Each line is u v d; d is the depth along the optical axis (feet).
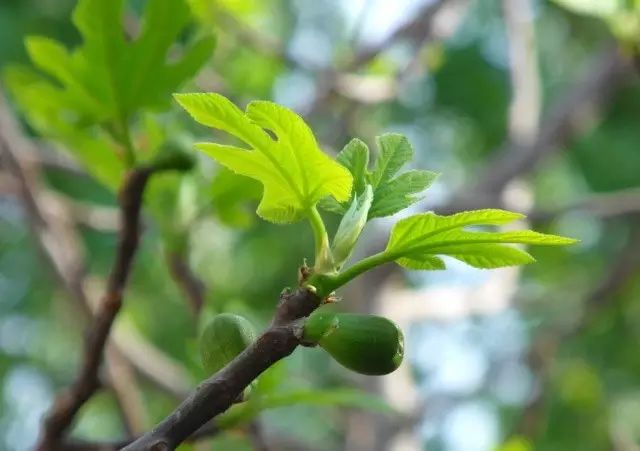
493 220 1.91
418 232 1.92
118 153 2.52
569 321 5.53
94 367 2.40
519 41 5.27
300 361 6.64
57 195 4.22
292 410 7.08
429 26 4.73
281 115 1.87
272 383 2.43
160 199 2.83
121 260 2.39
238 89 4.74
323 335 1.86
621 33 2.80
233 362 1.85
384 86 4.64
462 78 7.79
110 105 2.48
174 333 7.32
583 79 5.70
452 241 1.93
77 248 3.63
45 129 2.82
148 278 6.94
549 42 8.09
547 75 8.05
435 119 7.86
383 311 5.04
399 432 4.72
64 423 2.41
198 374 2.70
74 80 2.48
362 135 5.13
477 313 5.34
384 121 7.50
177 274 2.92
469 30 7.84
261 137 1.90
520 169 5.19
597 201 4.52
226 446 5.20
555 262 6.82
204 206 2.84
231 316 1.96
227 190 2.78
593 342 7.19
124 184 2.39
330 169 1.91
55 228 3.59
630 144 7.70
